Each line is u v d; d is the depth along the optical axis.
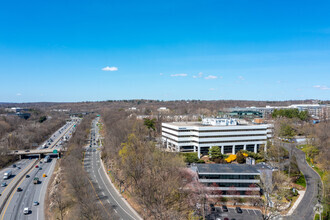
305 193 125.44
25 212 119.38
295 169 152.00
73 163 167.38
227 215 106.00
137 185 127.06
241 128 191.38
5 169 194.38
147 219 105.12
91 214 104.62
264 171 117.88
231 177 117.44
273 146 182.00
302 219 102.56
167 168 131.75
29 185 158.12
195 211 108.12
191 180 119.38
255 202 113.19
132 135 178.38
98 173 170.38
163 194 111.69
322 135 193.12
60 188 142.50
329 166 149.00
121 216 108.62
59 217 113.38
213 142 187.88
